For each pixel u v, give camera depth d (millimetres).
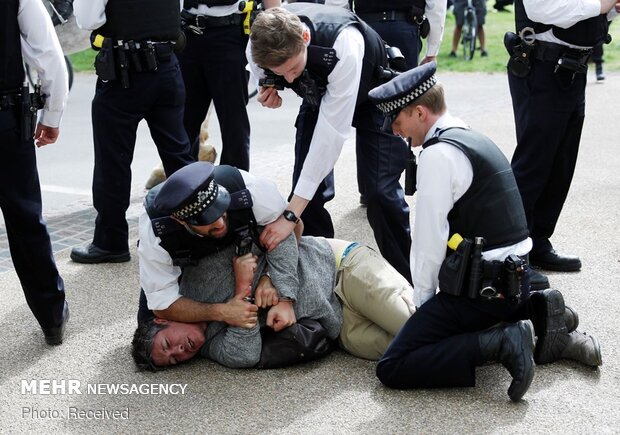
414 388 3176
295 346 3328
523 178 4184
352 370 3348
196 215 3020
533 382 3195
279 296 3326
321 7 3646
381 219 3881
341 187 5879
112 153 4418
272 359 3336
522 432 2877
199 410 3082
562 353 3271
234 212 3223
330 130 3484
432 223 2979
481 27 13086
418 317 3133
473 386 3158
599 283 4141
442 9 5129
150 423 3012
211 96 5094
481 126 7973
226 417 3031
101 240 4562
